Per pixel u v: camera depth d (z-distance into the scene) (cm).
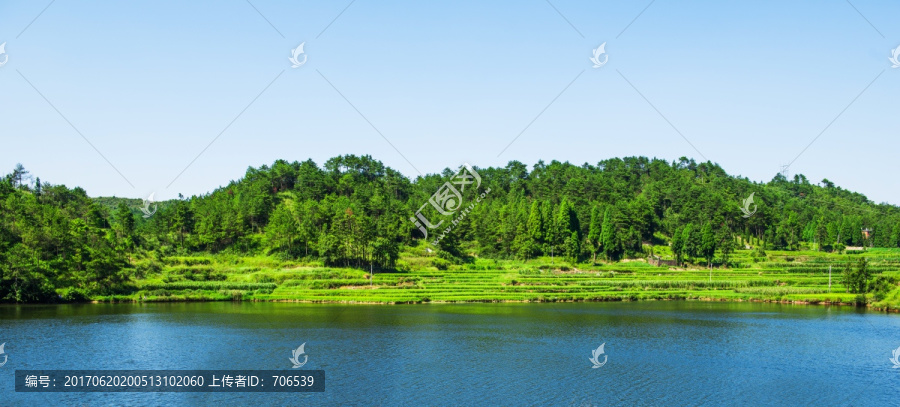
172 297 15962
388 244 19762
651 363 9250
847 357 9706
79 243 17250
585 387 8012
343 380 8262
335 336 11106
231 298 16212
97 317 13050
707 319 13338
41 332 11262
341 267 19638
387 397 7550
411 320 12938
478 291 17075
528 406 7250
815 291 17188
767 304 16225
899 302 15150
